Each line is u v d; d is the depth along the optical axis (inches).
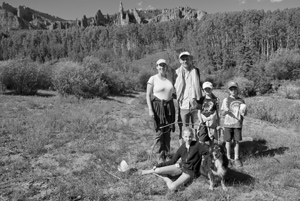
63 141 280.2
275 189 182.7
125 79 1354.6
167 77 233.0
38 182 193.3
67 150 257.8
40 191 181.5
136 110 514.9
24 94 710.5
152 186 188.4
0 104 494.3
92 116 396.5
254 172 210.8
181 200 169.6
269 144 286.5
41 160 234.7
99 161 229.3
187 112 233.9
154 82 221.0
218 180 191.3
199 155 183.0
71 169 216.4
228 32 5595.5
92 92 743.1
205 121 229.5
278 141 297.4
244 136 321.7
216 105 230.7
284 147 274.4
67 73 725.9
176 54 5383.9
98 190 178.2
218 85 2532.0
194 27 7628.0
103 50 6973.4
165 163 194.1
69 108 494.0
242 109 227.3
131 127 353.1
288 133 363.9
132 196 174.7
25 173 205.8
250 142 293.3
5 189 181.3
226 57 4411.9
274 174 205.5
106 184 189.6
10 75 706.8
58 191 178.5
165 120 220.4
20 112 421.7
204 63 4680.1
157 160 230.8
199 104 233.1
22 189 182.4
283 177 197.3
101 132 324.8
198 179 193.8
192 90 231.0
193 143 185.9
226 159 180.5
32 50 7726.4
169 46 7185.0
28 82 711.1
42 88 917.2
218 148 181.0
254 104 654.5
